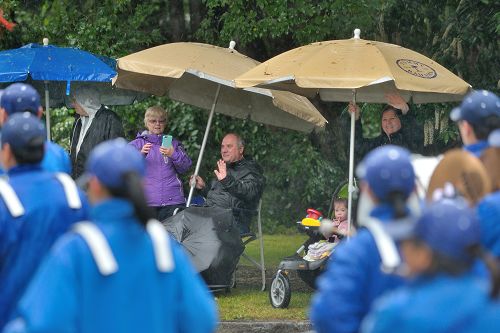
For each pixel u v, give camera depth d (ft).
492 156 52.13
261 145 171.53
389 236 40.52
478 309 32.14
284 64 88.48
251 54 160.76
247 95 111.45
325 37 145.59
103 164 39.55
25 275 46.73
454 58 121.60
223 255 94.32
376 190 40.88
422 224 33.37
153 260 39.47
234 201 100.12
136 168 39.81
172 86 110.83
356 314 40.73
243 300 96.07
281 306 91.50
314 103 161.17
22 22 154.10
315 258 90.99
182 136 169.89
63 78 102.06
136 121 166.91
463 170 48.65
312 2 142.82
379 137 97.45
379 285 40.57
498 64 121.60
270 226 169.89
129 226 39.45
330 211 95.09
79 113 103.45
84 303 38.45
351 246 41.22
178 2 165.48
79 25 151.84
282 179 170.19
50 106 116.88
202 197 106.73
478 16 121.29
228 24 146.10
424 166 55.57
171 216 98.12
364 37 140.05
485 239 47.24
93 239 38.78
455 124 107.86
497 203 47.34
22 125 47.93
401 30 131.03
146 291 39.14
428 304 32.53
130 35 153.69
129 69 98.43
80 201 48.08
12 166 48.34
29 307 37.68
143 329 38.91
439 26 126.93
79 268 38.55
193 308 39.96
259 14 148.77
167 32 166.50
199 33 156.87
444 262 32.83
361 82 83.92
